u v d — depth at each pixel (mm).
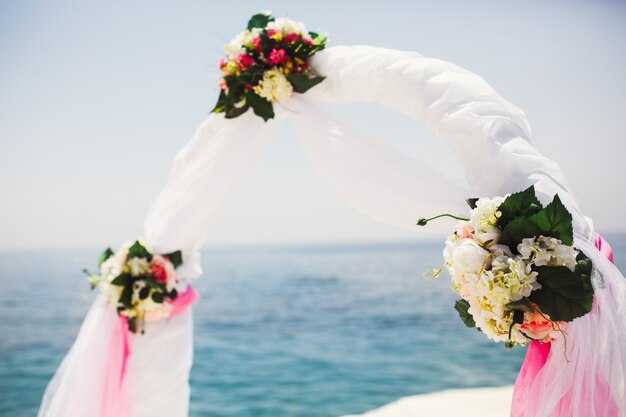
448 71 2172
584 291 1562
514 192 1852
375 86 2330
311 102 2617
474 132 1972
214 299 23219
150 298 2781
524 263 1607
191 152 2934
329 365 11789
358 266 37000
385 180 2244
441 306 18828
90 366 2805
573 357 1658
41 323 17078
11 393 9891
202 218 2859
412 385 9742
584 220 1823
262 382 10469
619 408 1598
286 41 2633
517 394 1845
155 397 2826
